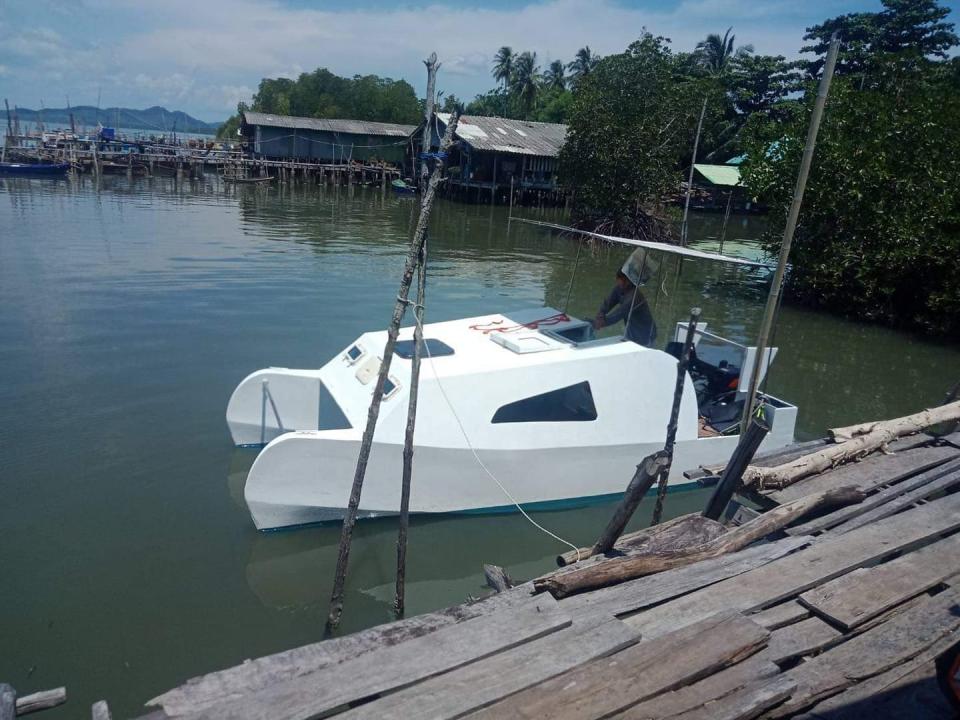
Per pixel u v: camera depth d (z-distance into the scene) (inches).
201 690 140.5
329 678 141.2
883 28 1727.4
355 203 1606.8
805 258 752.3
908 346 641.0
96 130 2349.9
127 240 853.8
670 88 1246.3
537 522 281.9
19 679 185.8
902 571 189.0
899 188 693.9
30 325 490.6
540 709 133.0
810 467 259.3
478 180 1941.4
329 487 253.3
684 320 641.0
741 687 143.2
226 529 262.1
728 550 208.1
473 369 267.3
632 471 298.5
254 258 793.6
